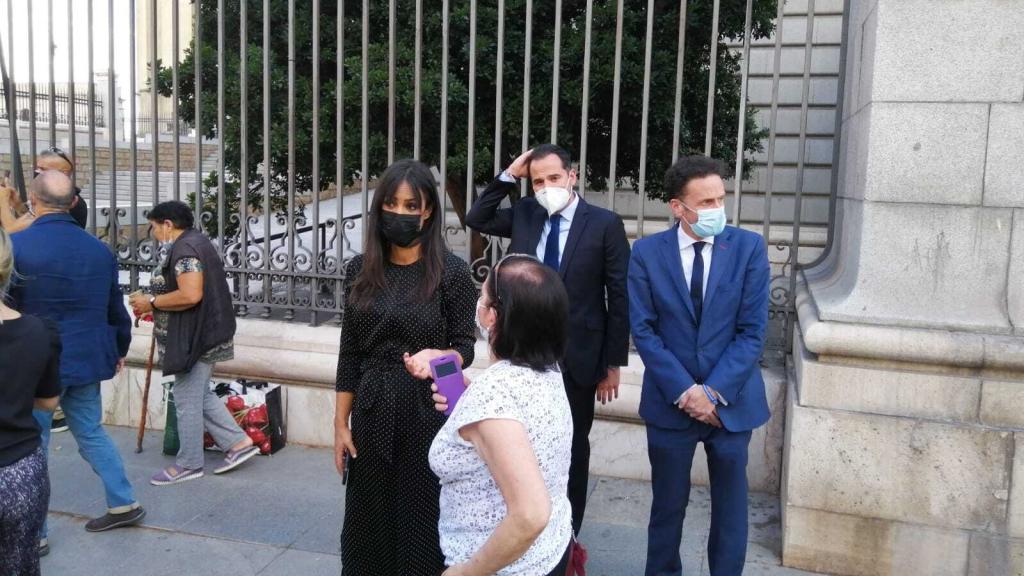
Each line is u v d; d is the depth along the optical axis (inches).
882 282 140.9
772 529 161.2
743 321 126.1
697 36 263.3
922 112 136.8
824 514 141.9
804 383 141.5
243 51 206.1
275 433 203.3
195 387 182.5
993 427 132.8
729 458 125.9
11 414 98.3
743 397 125.8
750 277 125.8
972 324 134.5
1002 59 132.8
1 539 98.8
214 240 255.4
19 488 98.2
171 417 199.8
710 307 125.6
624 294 142.3
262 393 200.7
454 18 247.9
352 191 622.2
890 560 139.0
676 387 124.0
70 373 149.2
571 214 143.7
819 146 355.9
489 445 73.5
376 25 267.7
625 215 356.8
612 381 146.1
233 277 214.4
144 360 217.5
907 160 138.2
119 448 206.5
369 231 112.7
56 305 147.7
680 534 130.9
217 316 180.9
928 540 136.6
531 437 75.4
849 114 177.0
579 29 253.3
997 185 134.6
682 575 144.2
